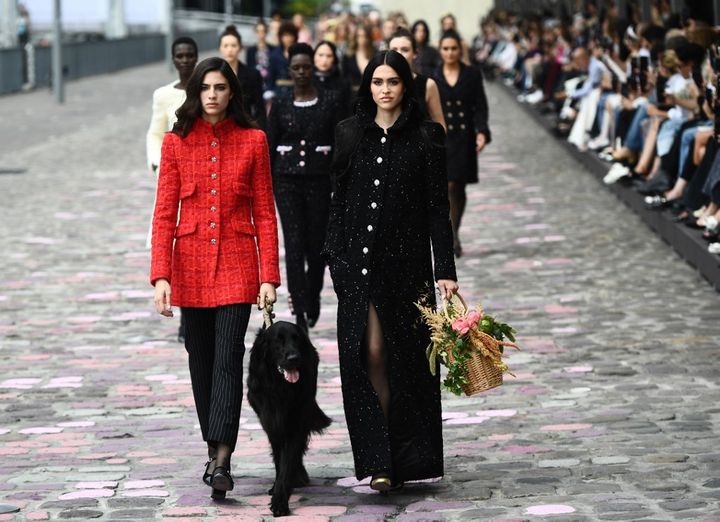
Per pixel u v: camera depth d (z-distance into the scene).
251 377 10.52
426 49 25.22
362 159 10.96
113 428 13.45
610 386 14.48
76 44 84.62
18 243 25.66
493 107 57.31
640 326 17.44
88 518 10.40
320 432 10.73
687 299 19.08
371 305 10.80
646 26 28.39
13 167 38.44
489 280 21.05
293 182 16.84
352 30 28.33
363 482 11.41
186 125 11.13
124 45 97.56
